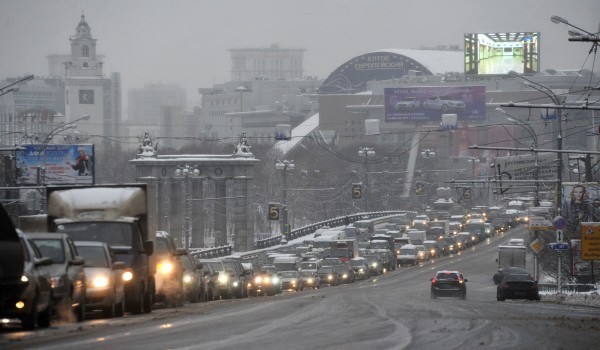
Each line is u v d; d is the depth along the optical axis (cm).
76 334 5316
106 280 7056
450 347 4631
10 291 5516
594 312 8612
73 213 8219
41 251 6488
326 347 4600
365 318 6719
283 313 7475
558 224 15088
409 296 14875
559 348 4669
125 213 8269
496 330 5612
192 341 4872
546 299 13600
